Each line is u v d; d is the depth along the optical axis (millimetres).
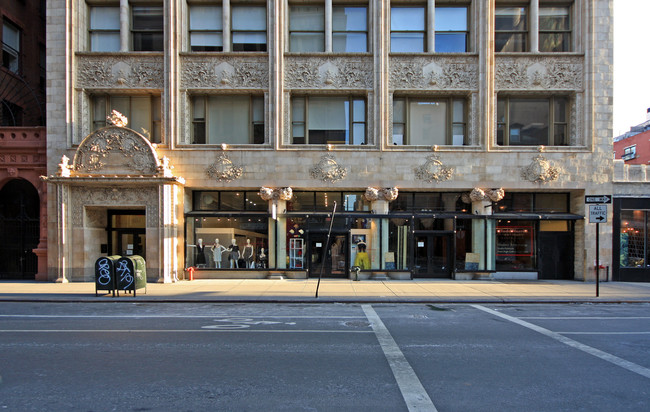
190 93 16750
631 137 25641
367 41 16891
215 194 17016
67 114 16047
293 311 10445
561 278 16844
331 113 16953
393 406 4633
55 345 7070
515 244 16797
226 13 16531
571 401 4832
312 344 7199
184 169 16344
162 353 6609
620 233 16172
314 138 16922
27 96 19250
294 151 16359
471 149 16312
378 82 16391
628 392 5129
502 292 13195
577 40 16500
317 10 16938
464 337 7770
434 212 16766
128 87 16344
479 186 16312
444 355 6602
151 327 8500
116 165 15492
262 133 16922
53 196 15727
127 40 16484
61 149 16031
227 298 11930
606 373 5824
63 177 15047
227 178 16359
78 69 16328
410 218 16359
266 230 16656
